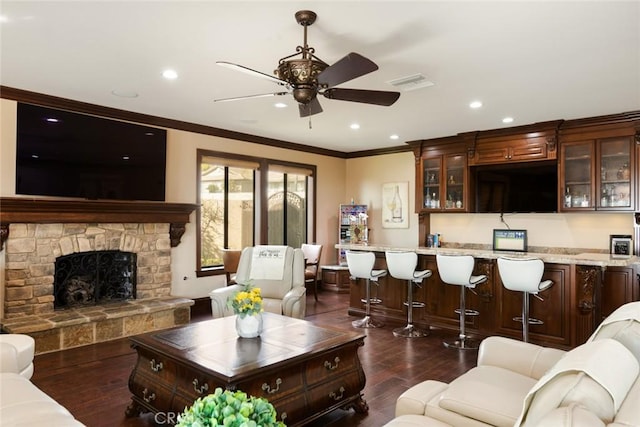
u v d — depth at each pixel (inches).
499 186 234.7
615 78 146.4
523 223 236.2
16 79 152.3
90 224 185.2
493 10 99.7
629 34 111.5
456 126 223.3
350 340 110.7
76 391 124.7
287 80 109.0
